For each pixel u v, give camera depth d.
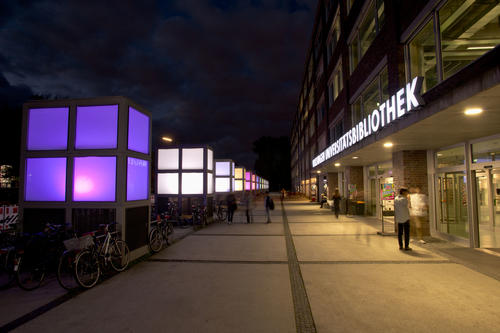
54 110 6.66
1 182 20.89
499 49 4.18
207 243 8.63
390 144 8.52
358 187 16.34
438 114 5.18
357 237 9.36
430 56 7.53
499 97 4.22
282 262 6.38
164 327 3.49
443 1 6.66
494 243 7.25
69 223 5.97
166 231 8.50
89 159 6.42
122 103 6.37
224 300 4.29
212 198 14.04
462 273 5.45
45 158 6.57
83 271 4.90
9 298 4.46
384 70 10.74
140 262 6.48
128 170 6.59
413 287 4.74
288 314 3.81
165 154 13.45
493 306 3.99
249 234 10.25
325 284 4.93
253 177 43.03
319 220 14.18
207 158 13.25
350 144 10.59
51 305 4.18
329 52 20.59
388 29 9.70
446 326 3.45
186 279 5.28
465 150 7.87
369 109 12.38
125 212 6.33
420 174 9.51
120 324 3.58
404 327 3.43
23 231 6.49
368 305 4.06
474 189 7.71
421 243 8.22
